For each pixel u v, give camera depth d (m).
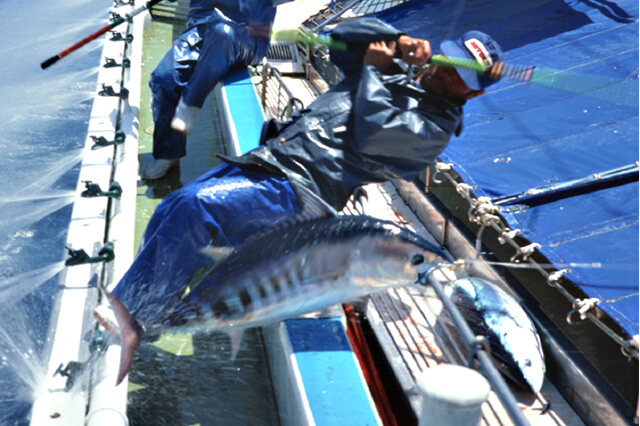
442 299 3.18
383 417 3.86
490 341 4.03
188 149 7.54
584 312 3.61
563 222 4.26
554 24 7.04
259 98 7.64
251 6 6.87
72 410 3.62
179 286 4.02
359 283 3.31
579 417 3.85
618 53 6.07
